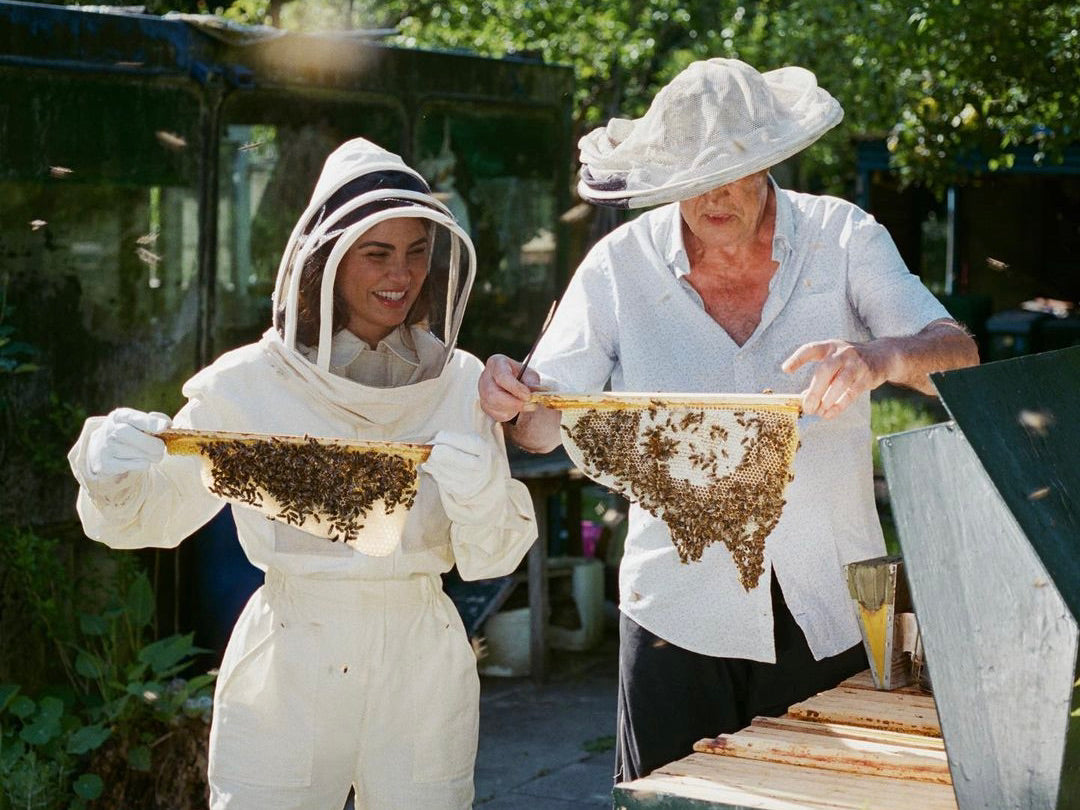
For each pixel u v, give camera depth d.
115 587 5.11
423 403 2.67
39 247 4.96
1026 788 1.87
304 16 10.48
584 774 5.12
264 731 2.59
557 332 3.16
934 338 2.69
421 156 6.21
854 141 13.39
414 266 2.60
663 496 2.53
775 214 2.98
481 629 6.32
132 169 5.16
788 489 2.90
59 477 5.02
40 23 4.87
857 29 8.05
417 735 2.64
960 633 1.92
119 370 5.20
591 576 6.78
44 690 4.77
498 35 11.71
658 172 2.81
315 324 2.59
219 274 5.48
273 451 2.39
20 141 4.88
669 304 3.04
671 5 12.09
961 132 7.47
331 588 2.61
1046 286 16.83
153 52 5.14
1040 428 2.06
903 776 2.12
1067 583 1.83
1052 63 6.90
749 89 2.84
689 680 2.99
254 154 5.56
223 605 5.34
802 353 2.49
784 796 2.03
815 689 2.96
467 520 2.50
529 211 6.77
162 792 4.53
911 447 1.95
